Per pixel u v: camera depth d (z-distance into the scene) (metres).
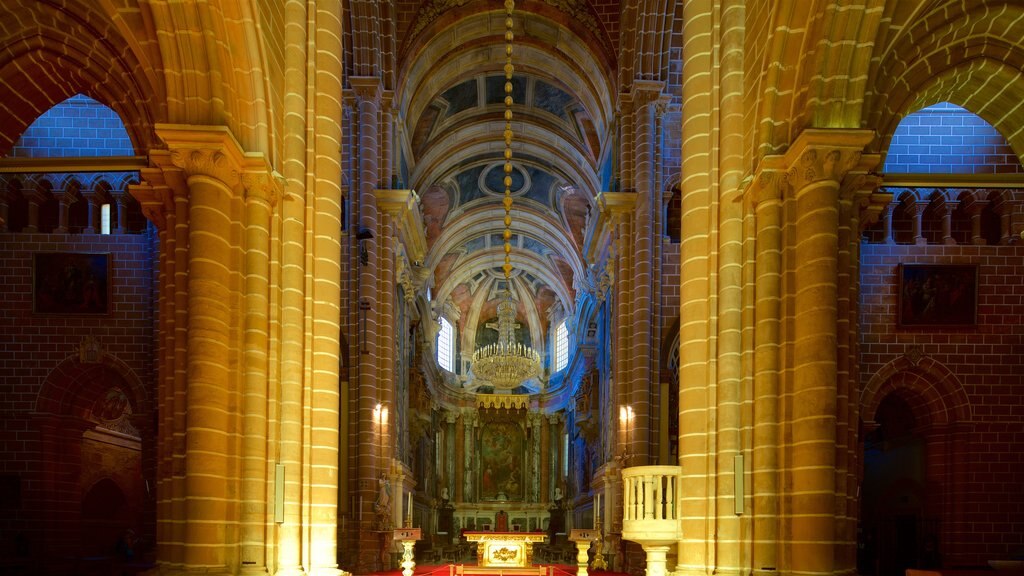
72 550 21.77
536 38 27.14
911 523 21.84
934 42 11.46
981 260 20.56
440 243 37.94
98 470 24.58
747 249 11.13
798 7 10.42
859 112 10.36
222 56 11.05
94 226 22.03
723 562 10.66
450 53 27.33
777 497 10.45
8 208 21.92
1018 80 11.95
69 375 21.62
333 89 12.91
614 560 22.38
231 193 11.29
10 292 21.64
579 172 32.75
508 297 24.69
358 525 21.66
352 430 22.19
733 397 11.01
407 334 28.83
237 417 11.03
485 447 46.09
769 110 10.84
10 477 21.11
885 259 20.69
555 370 45.75
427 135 31.16
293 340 11.83
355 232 22.89
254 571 10.84
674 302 22.05
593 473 34.16
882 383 20.39
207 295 10.77
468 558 37.59
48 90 13.52
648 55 22.69
